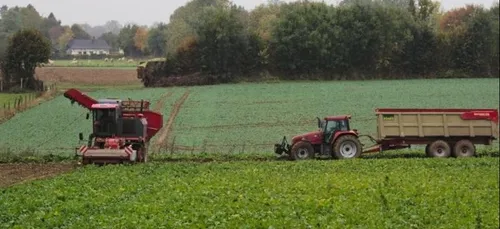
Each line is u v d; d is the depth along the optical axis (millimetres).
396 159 42969
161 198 27656
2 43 97312
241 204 26391
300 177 35375
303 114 73562
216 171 37719
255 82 113625
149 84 108750
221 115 72812
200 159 45719
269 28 121750
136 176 34656
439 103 82375
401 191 30578
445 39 125312
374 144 53688
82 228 21312
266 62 118875
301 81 115875
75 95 43500
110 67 148375
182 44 115250
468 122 46469
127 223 21953
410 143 46438
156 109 77250
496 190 32219
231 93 93938
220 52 114938
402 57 124562
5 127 64188
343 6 125938
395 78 122250
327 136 45500
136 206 25203
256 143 56125
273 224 22344
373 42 122500
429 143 46562
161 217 23109
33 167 41906
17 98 84562
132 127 42250
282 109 77438
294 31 118688
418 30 124438
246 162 42000
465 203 28078
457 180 34750
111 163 40094
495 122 46500
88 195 28219
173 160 45344
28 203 25578
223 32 114125
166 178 34031
